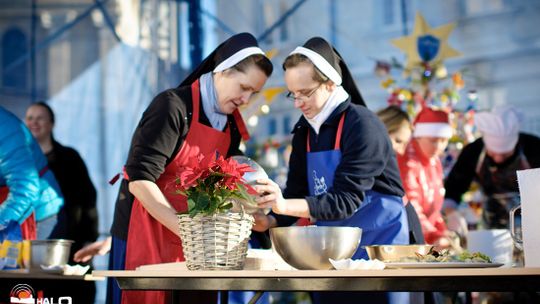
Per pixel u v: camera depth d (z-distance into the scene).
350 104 2.84
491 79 6.21
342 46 6.38
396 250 2.25
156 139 2.77
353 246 2.27
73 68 6.09
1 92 6.04
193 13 6.08
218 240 2.22
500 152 4.59
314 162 2.85
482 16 6.24
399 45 5.66
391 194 2.83
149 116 2.82
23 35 6.09
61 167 4.91
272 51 5.84
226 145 2.99
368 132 2.72
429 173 4.17
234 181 2.24
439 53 5.66
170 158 2.86
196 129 2.87
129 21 6.09
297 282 2.01
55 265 3.23
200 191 2.22
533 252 2.05
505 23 6.21
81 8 6.11
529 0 6.16
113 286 2.94
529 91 6.13
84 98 6.09
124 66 6.09
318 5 6.34
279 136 6.21
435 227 4.06
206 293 2.84
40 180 4.29
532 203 2.06
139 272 2.12
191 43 6.07
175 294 2.15
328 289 1.98
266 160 5.56
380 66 5.49
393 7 6.32
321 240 2.22
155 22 6.08
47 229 4.34
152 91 6.08
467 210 4.79
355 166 2.68
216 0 6.15
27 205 3.64
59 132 6.05
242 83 2.82
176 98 2.84
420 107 5.12
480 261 2.08
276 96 6.23
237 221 2.25
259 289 2.04
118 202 3.01
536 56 6.14
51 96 6.09
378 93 6.30
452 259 2.11
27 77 6.08
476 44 6.25
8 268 3.32
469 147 4.71
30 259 3.28
